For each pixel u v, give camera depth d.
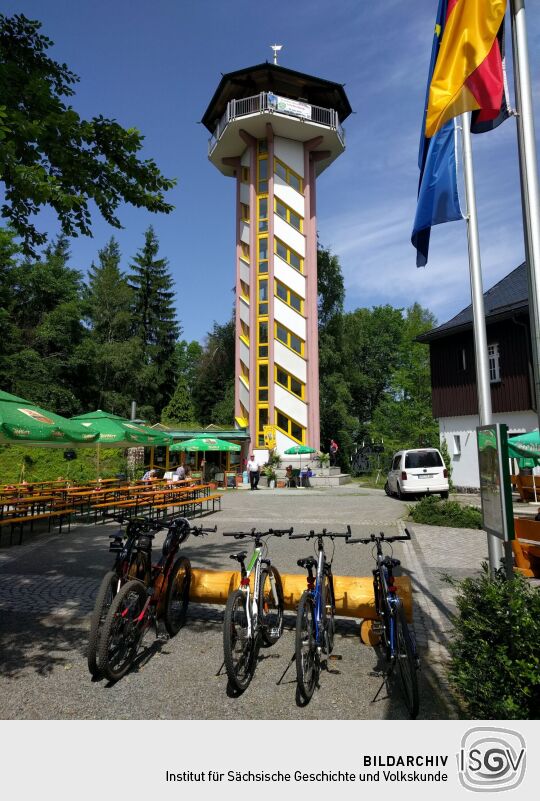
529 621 3.01
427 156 5.35
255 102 33.72
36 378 36.06
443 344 23.33
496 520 3.89
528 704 2.93
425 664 4.35
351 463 45.44
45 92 5.66
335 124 35.50
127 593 4.18
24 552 9.33
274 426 32.28
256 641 4.29
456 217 5.09
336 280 42.50
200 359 51.94
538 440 10.50
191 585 5.48
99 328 52.00
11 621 5.46
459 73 4.64
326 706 3.65
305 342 33.75
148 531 4.89
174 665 4.38
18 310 40.84
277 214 34.38
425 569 7.70
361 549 9.23
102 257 57.75
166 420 48.28
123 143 6.26
